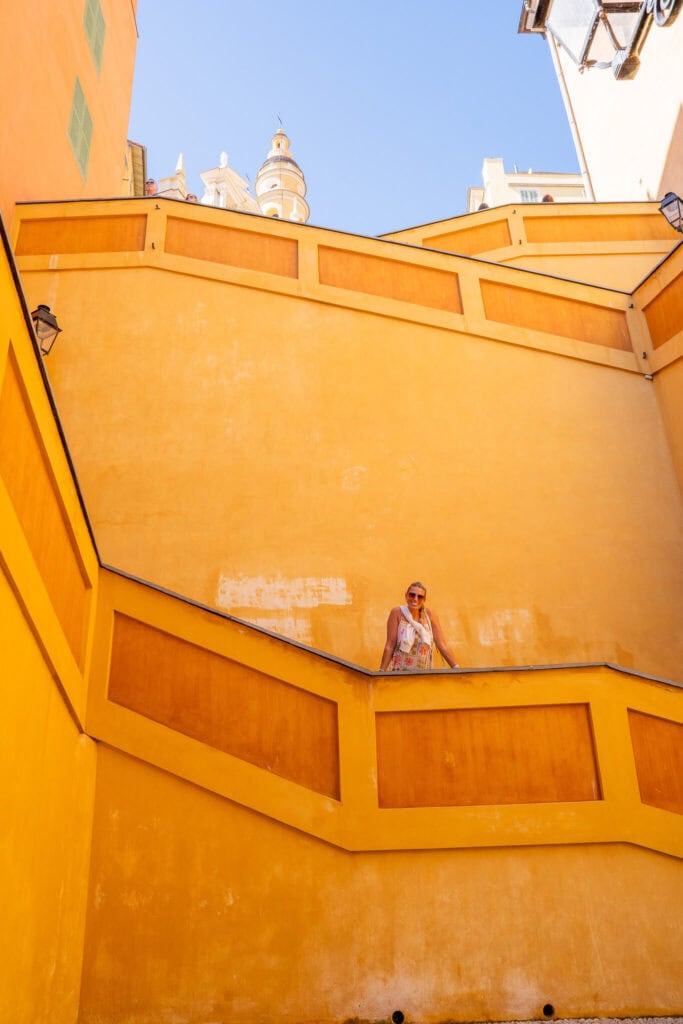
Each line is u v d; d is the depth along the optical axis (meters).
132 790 5.67
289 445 9.34
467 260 10.48
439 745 5.88
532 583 8.89
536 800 5.77
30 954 4.56
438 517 9.12
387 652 6.95
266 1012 5.26
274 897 5.49
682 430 9.55
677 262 9.98
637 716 6.04
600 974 5.41
